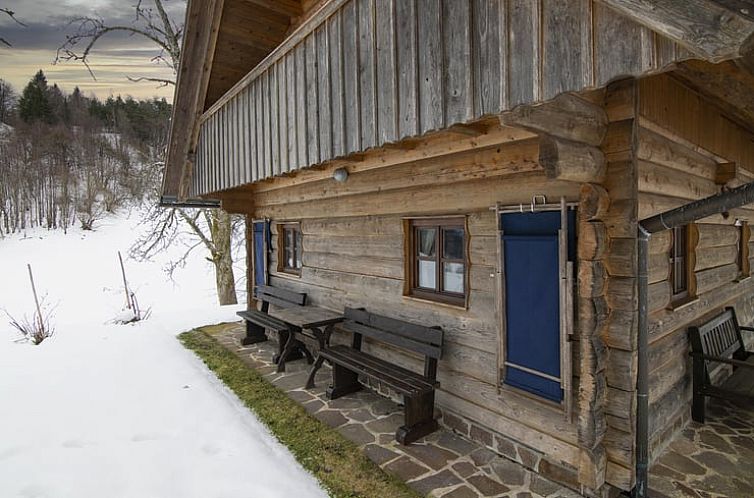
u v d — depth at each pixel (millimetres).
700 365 3740
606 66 1796
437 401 3953
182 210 11891
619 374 2730
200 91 6410
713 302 4438
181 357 6137
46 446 3600
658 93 3041
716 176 4473
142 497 2889
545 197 2988
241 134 5531
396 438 3643
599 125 2635
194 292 16188
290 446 3539
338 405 4383
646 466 2746
